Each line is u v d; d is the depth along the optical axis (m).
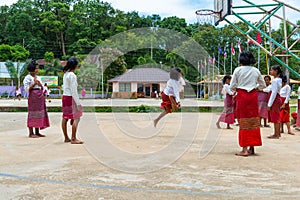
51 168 3.66
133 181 3.15
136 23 40.41
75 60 5.46
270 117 6.27
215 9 12.19
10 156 4.33
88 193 2.78
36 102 6.11
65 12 69.06
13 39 67.88
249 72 4.55
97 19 60.22
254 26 10.94
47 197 2.67
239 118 4.54
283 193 2.80
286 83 6.95
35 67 6.19
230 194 2.76
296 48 28.27
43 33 71.31
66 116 5.46
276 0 10.63
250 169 3.66
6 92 36.38
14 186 2.97
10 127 7.91
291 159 4.23
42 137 6.15
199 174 3.43
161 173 3.46
